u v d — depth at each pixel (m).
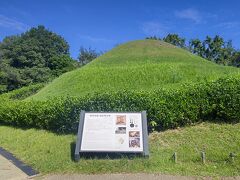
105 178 6.25
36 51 51.06
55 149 8.26
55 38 55.69
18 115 11.69
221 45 49.75
